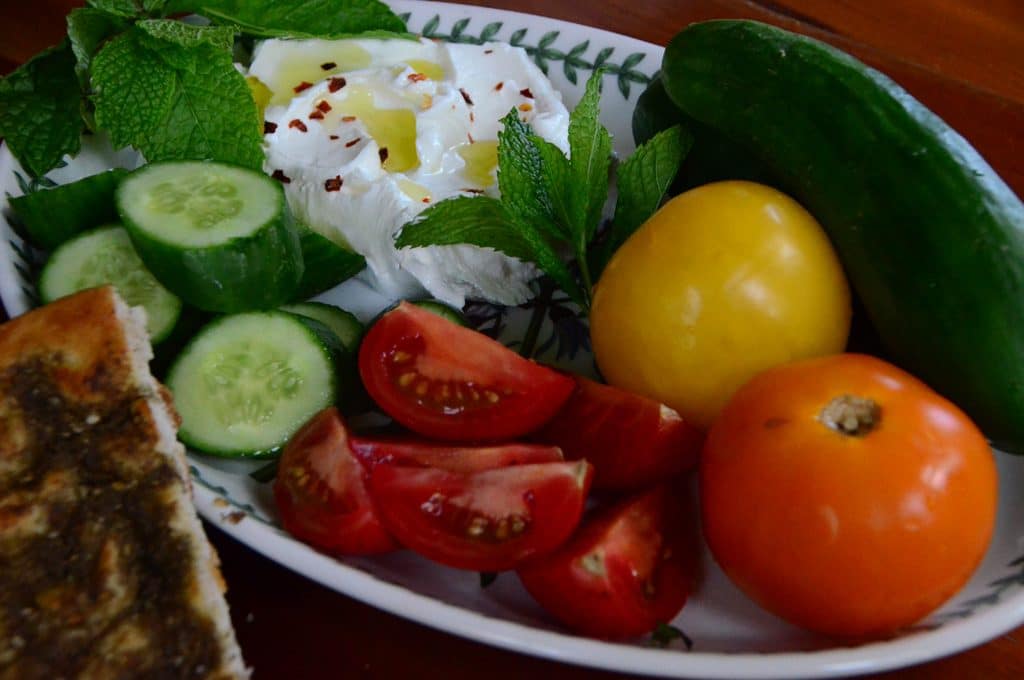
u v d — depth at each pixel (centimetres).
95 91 41
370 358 38
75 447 33
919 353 36
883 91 37
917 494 33
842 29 50
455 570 36
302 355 39
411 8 48
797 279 37
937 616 34
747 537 34
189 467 36
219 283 38
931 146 36
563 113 45
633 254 38
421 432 38
